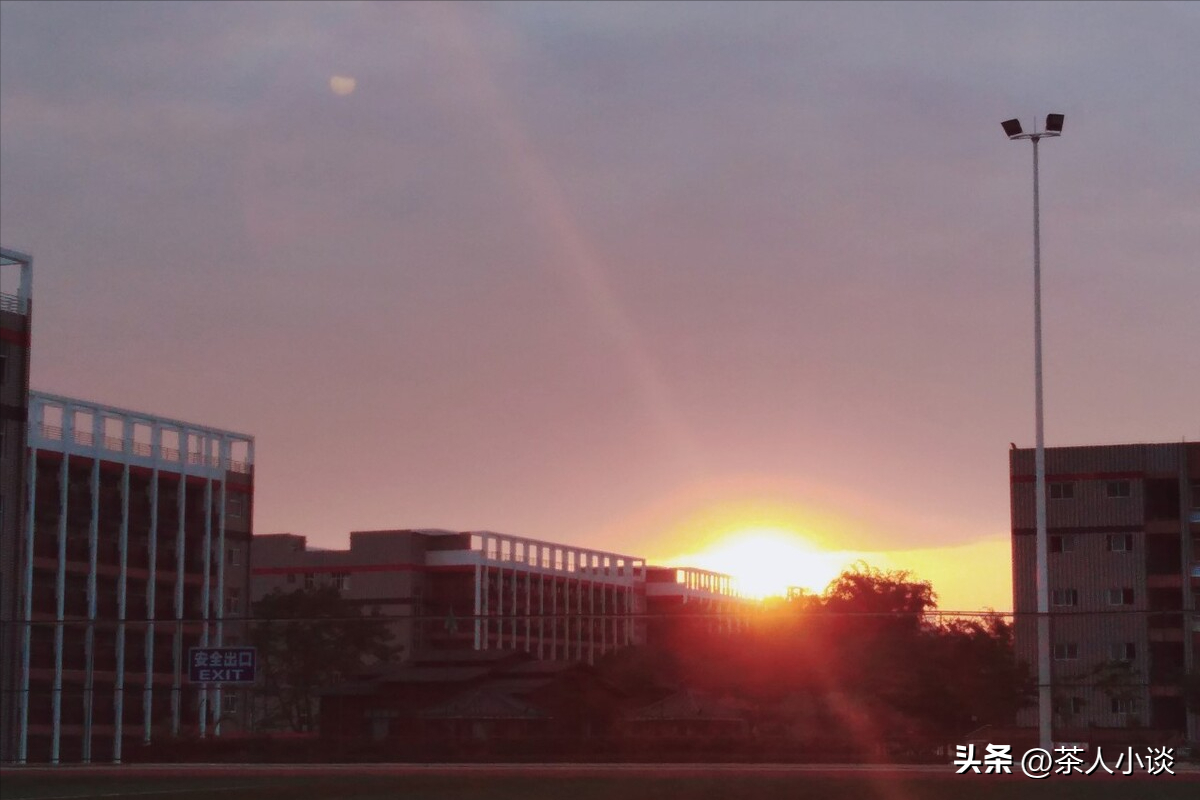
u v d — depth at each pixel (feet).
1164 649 318.04
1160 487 331.36
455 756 214.07
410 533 467.11
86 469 342.03
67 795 132.16
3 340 249.55
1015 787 140.26
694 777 159.33
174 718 339.77
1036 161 195.00
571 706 263.08
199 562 371.76
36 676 318.45
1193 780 149.28
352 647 341.41
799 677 253.65
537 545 493.36
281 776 167.84
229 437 390.83
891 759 193.47
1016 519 331.16
